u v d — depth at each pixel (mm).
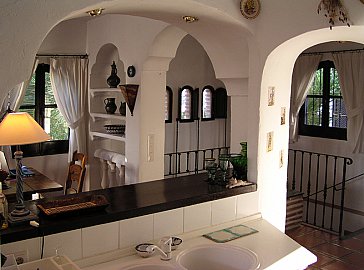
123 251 2309
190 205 2609
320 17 2518
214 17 2711
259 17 2811
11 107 5195
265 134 3033
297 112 6770
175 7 2494
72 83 5781
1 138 2697
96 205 2285
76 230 2145
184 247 2449
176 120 6664
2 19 1798
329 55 6449
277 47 2758
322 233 4812
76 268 1935
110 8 2324
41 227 2045
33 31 1876
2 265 1820
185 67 6684
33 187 4316
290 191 5074
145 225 2398
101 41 5402
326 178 6215
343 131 6422
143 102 4539
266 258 2346
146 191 2740
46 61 5648
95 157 5926
